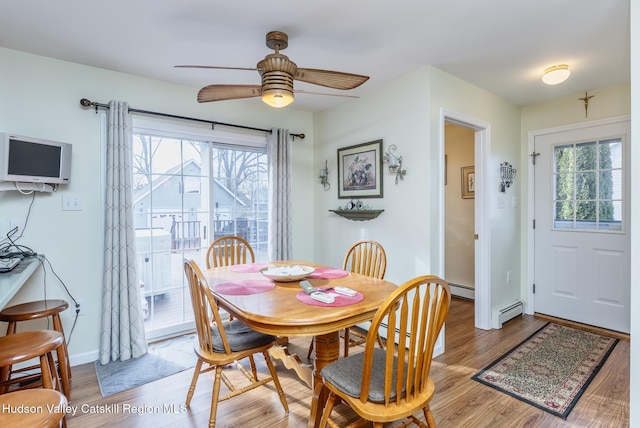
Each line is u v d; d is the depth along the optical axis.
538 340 2.91
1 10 1.85
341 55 2.45
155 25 2.03
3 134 2.06
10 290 1.43
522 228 3.71
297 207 3.86
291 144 3.77
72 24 2.01
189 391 1.94
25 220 2.33
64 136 2.47
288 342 2.86
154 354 2.66
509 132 3.51
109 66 2.60
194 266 1.64
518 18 1.97
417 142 2.71
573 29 2.09
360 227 3.31
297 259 3.86
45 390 1.12
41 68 2.40
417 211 2.72
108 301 2.52
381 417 1.25
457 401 2.00
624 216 3.03
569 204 3.39
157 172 2.98
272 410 1.93
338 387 1.39
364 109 3.25
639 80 1.47
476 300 3.28
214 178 3.32
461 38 2.21
